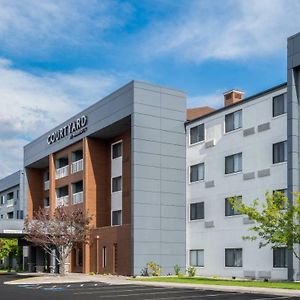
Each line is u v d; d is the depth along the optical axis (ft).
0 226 164.55
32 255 199.41
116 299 75.97
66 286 107.14
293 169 109.09
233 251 127.24
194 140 145.18
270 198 98.89
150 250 138.21
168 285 102.22
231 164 130.62
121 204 154.81
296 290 84.12
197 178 142.51
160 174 142.51
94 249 156.46
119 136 160.25
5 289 99.96
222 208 131.95
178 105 148.25
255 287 90.79
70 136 175.01
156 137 143.13
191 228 142.61
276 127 117.60
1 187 293.84
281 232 94.17
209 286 95.14
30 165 214.28
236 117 130.41
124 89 145.79
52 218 153.58
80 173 168.55
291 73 111.45
